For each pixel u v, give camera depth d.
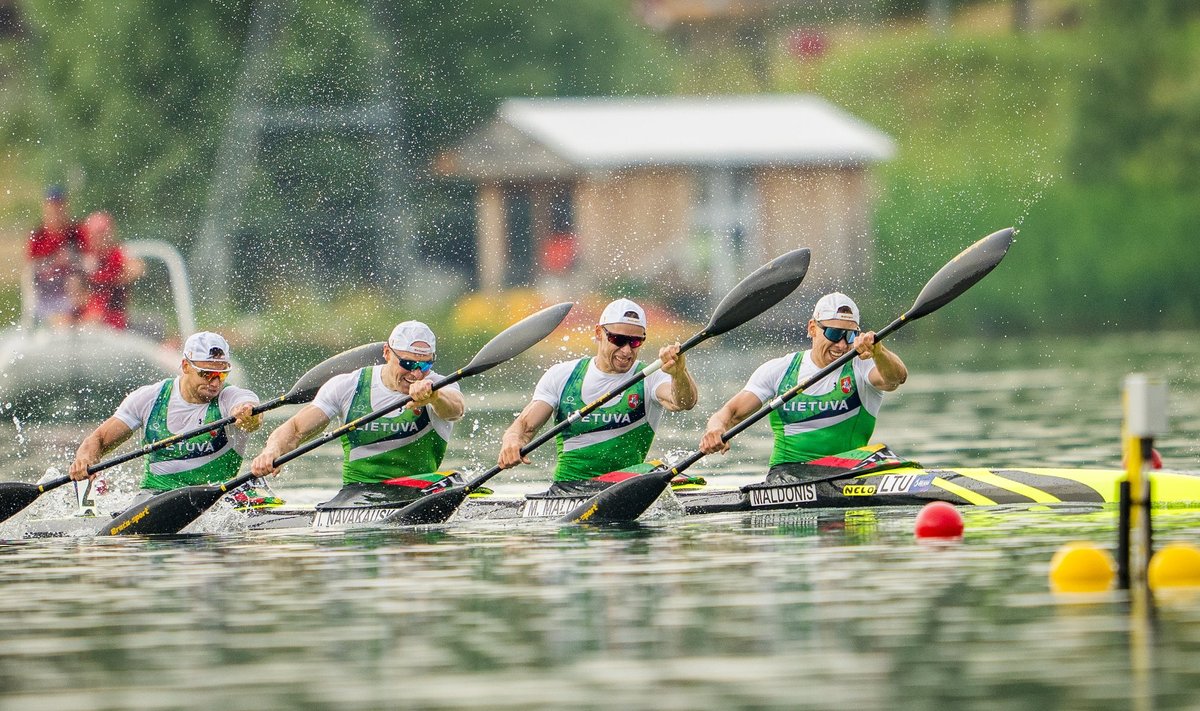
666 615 38.28
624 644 35.41
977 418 100.75
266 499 62.88
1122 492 40.72
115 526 58.47
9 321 169.00
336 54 183.50
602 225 191.38
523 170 191.25
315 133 182.75
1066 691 30.86
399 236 183.25
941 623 36.59
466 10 197.00
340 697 31.78
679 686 31.91
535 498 60.34
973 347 181.50
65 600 42.69
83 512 65.75
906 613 37.75
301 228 180.12
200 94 179.38
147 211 177.00
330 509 59.81
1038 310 198.00
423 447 62.12
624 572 44.62
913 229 197.88
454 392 62.50
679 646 35.09
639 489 57.22
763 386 61.56
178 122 179.00
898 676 32.22
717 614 38.22
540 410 60.72
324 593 42.50
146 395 62.88
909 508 57.75
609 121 196.62
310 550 51.31
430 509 58.28
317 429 61.41
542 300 181.75
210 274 173.75
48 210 106.81
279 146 181.38
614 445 60.78
